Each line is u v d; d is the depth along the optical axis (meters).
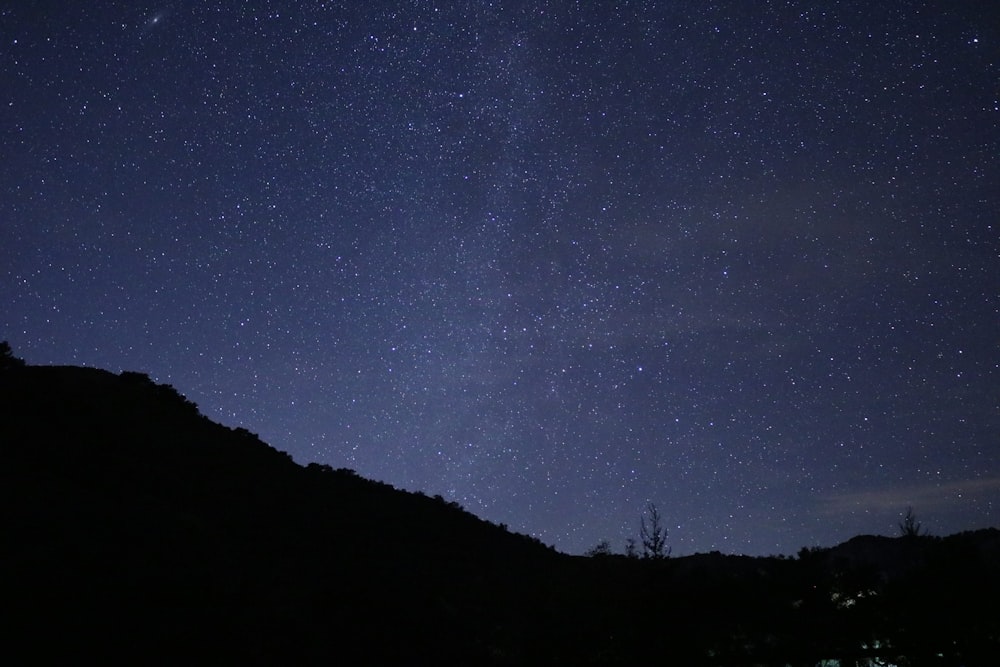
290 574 19.19
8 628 12.61
